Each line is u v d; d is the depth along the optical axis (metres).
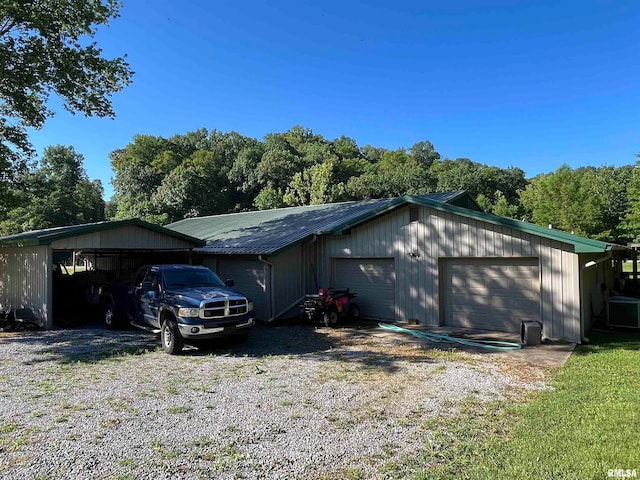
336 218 15.90
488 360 7.79
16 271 13.86
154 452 4.10
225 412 5.21
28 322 12.65
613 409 4.92
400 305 12.21
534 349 8.64
